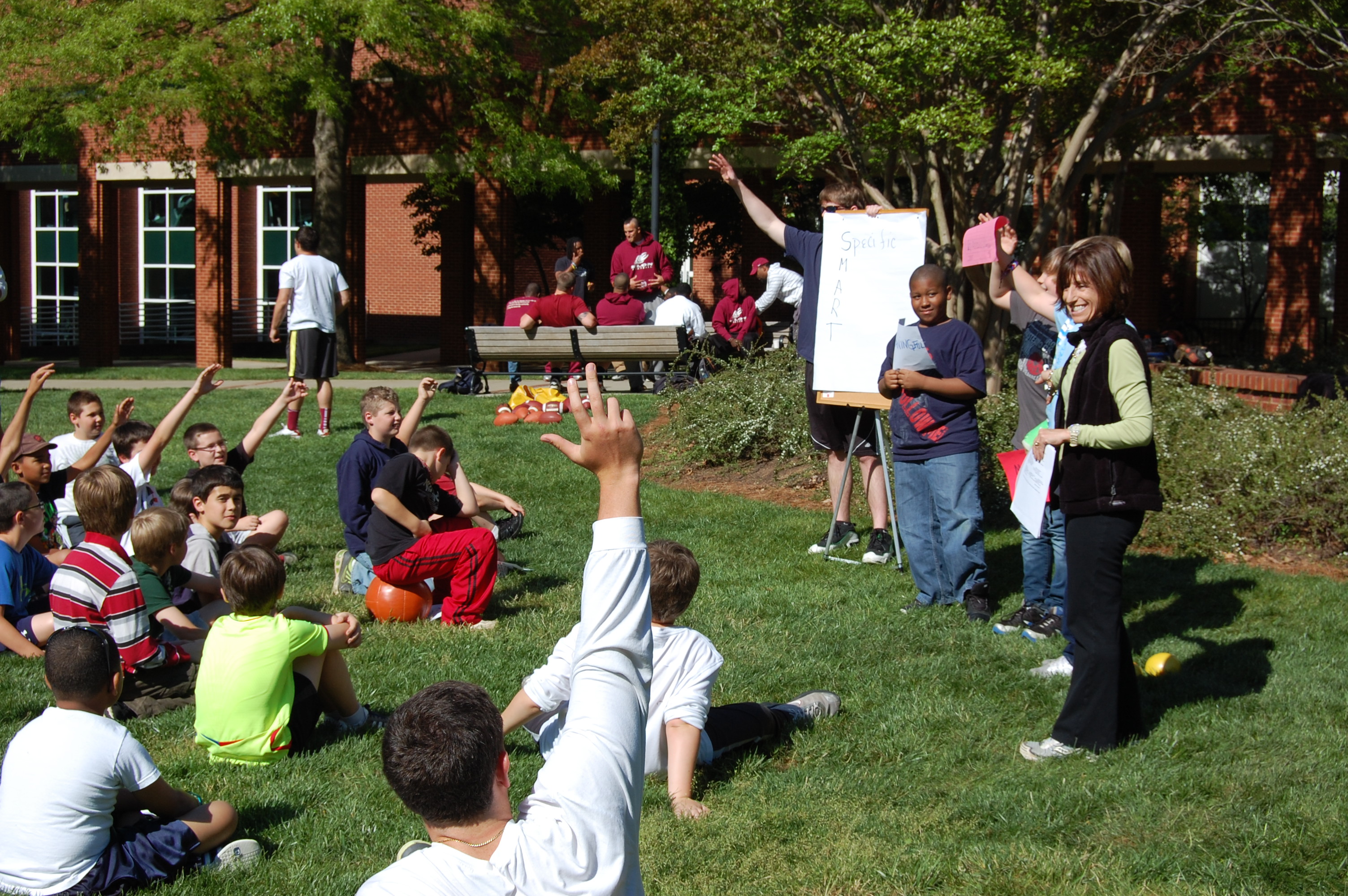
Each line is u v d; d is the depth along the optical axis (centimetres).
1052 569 682
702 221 2538
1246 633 564
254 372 2047
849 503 803
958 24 1046
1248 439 762
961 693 491
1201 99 1479
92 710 336
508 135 1855
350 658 542
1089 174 1930
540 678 392
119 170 2317
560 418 1222
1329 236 2534
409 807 181
